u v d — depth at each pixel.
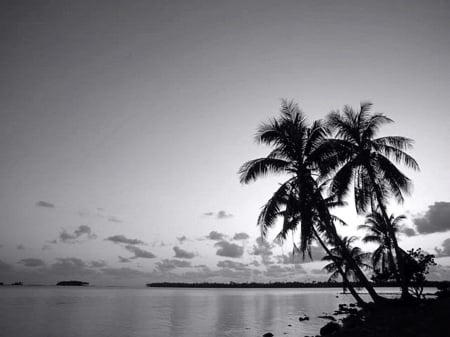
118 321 38.50
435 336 13.24
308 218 22.80
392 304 23.27
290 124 24.27
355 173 24.64
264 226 22.95
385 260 41.09
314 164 23.97
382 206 23.88
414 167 23.86
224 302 77.31
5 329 31.48
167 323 36.88
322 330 24.05
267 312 49.31
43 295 111.69
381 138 24.53
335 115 25.64
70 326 33.94
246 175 23.89
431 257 26.48
